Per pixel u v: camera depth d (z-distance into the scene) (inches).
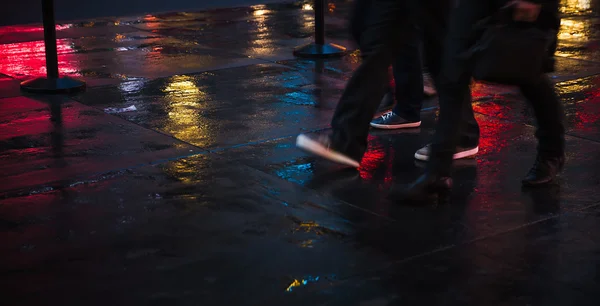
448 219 129.4
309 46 279.0
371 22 143.3
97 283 107.7
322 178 150.8
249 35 325.1
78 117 198.8
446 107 133.0
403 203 137.0
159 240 122.0
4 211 134.6
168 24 357.1
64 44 306.5
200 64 266.2
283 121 193.6
